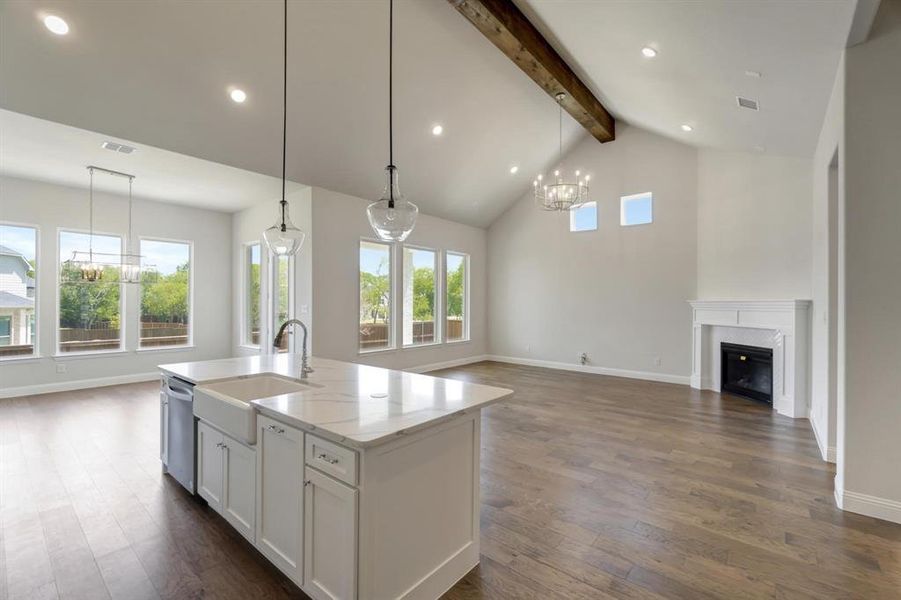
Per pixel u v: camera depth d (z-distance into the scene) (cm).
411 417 179
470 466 207
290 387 268
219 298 749
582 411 493
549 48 482
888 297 248
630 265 697
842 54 260
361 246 664
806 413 466
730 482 304
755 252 548
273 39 371
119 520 249
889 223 247
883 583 196
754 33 270
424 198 708
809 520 252
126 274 602
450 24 424
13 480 302
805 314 469
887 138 246
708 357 604
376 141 540
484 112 571
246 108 428
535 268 820
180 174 530
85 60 336
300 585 184
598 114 625
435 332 800
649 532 240
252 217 714
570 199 550
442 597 188
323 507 171
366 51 415
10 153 458
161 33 337
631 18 320
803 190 496
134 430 414
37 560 212
